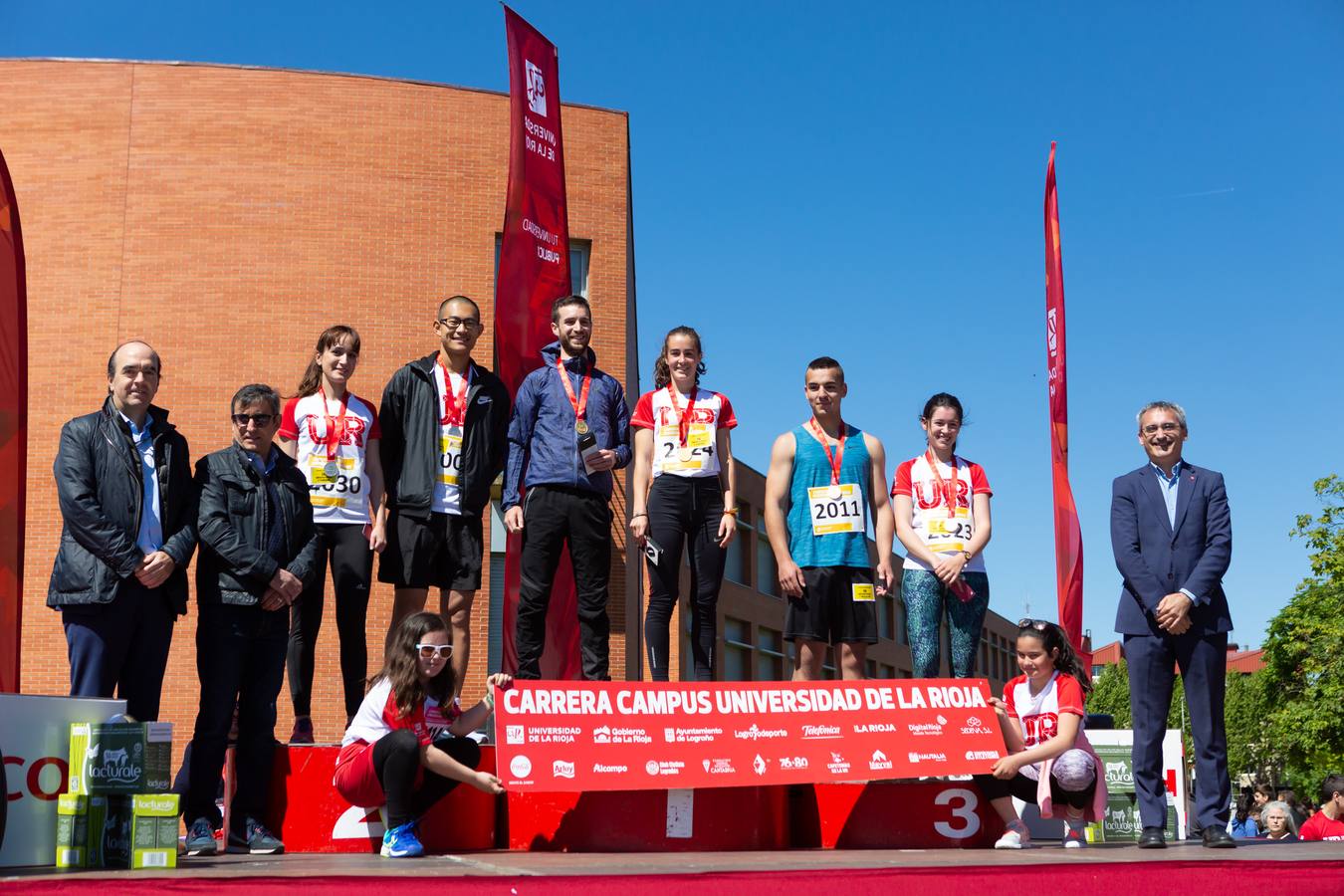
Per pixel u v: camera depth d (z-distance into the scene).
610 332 17.42
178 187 16.66
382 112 17.25
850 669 6.98
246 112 16.91
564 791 5.80
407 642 5.55
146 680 5.42
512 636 10.34
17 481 6.62
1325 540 34.34
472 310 7.18
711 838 5.90
